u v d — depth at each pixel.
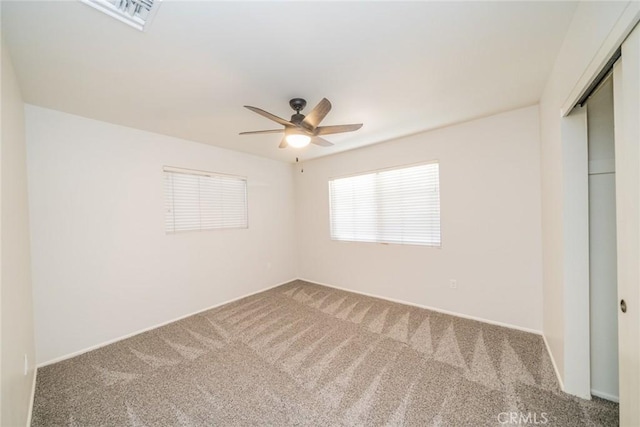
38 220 2.19
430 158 3.12
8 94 1.45
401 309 3.24
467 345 2.32
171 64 1.65
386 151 3.53
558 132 1.73
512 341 2.36
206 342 2.54
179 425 1.54
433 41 1.50
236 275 3.85
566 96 1.54
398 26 1.36
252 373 2.02
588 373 1.64
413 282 3.36
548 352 2.16
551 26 1.40
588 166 1.62
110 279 2.61
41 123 2.22
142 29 1.32
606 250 1.60
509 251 2.64
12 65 1.58
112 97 2.08
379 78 1.89
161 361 2.21
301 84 1.93
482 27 1.39
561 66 1.60
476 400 1.67
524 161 2.52
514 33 1.45
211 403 1.71
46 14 1.20
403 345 2.37
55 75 1.74
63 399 1.77
